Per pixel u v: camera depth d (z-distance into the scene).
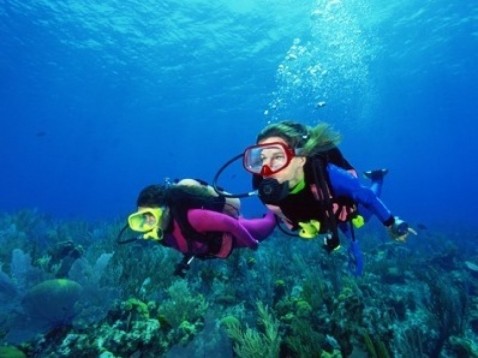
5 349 3.76
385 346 3.90
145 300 5.45
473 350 4.73
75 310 4.65
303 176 2.50
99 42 28.22
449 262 10.12
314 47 27.86
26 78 35.84
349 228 2.97
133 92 38.88
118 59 31.05
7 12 24.83
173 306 4.69
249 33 26.39
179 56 30.27
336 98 39.09
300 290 6.40
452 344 5.02
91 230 14.87
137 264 6.84
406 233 2.70
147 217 3.14
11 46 29.41
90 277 5.16
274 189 2.37
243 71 32.97
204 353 4.11
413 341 4.67
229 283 6.69
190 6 23.28
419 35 26.58
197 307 5.21
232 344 4.41
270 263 7.94
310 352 3.88
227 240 3.32
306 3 22.38
